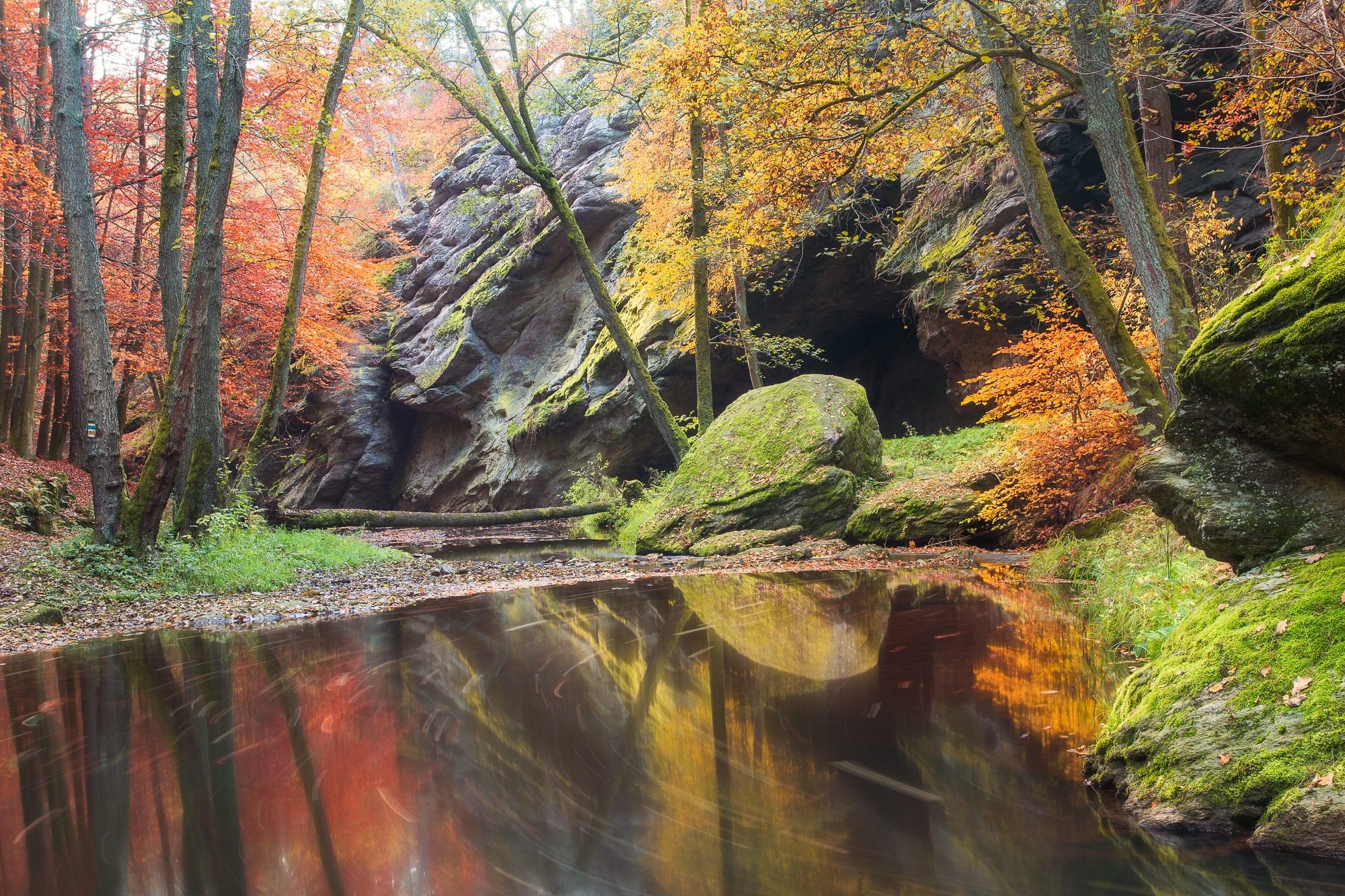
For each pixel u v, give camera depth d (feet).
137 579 27.20
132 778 9.29
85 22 47.37
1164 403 21.07
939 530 33.71
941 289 46.68
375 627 19.45
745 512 38.01
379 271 84.69
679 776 8.81
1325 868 6.06
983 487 34.42
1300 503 8.71
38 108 51.06
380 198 120.06
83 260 29.17
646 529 40.19
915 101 22.36
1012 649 14.19
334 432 89.51
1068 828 7.16
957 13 23.27
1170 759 7.49
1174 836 6.89
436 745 10.11
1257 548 8.84
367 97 48.85
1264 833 6.54
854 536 36.55
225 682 14.15
